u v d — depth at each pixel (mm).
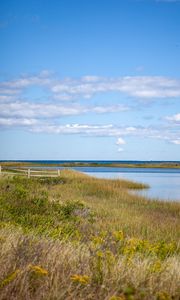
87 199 27547
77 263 5820
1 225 8742
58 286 4781
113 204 25344
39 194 20781
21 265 5320
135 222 17172
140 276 5449
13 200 15359
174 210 24922
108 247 7777
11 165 130000
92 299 4777
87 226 13680
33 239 6965
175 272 5969
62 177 39438
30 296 4652
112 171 128250
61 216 14438
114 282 5215
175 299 4992
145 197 30359
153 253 7676
